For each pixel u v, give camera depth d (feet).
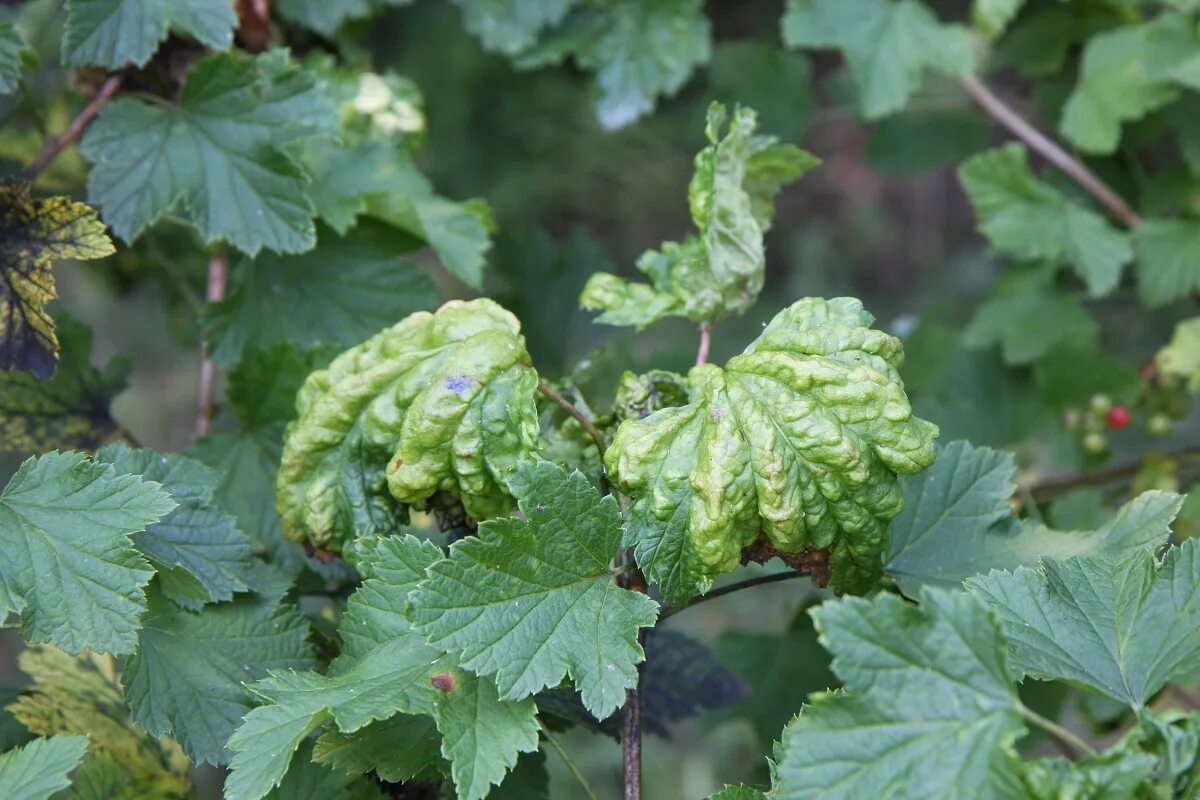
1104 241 3.04
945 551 2.42
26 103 2.74
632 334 3.17
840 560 2.29
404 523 2.38
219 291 2.74
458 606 2.21
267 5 2.77
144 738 2.50
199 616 2.37
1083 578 2.28
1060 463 3.18
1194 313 3.56
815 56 5.61
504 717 2.23
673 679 2.67
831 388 2.25
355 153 2.67
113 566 2.28
